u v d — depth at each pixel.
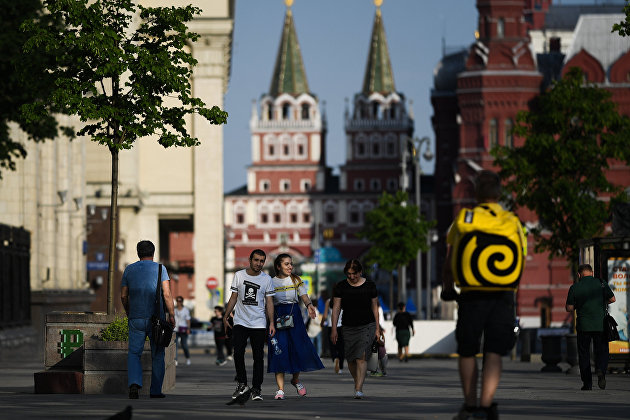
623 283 47.25
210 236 177.62
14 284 76.19
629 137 85.88
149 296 30.69
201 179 177.50
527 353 81.75
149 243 31.31
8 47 54.12
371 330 32.06
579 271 38.00
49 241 96.62
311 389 39.66
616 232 60.19
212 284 140.62
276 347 31.88
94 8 40.62
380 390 38.50
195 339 126.50
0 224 71.50
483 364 18.88
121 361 33.84
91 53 40.56
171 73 40.69
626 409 26.92
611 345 47.59
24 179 88.38
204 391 37.44
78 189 113.62
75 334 36.19
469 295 18.88
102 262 131.38
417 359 89.81
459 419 18.91
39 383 33.91
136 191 156.12
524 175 87.31
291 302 32.19
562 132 87.00
